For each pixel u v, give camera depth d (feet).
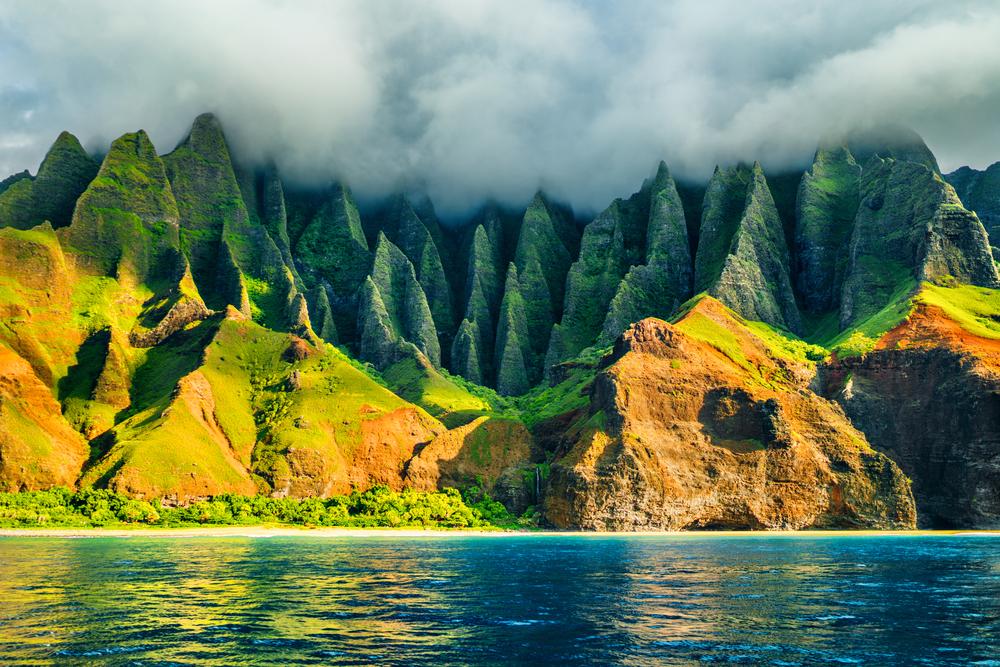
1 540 320.09
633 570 225.15
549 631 133.18
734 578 206.80
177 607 149.69
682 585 192.13
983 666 112.98
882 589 187.01
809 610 155.94
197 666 106.32
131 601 155.84
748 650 120.67
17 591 167.53
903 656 118.42
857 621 144.46
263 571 210.38
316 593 171.22
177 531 369.50
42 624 131.85
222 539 348.59
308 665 108.47
